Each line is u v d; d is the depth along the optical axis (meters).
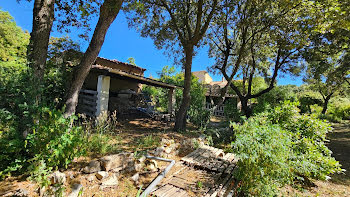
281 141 3.49
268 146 3.23
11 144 2.22
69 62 6.53
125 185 2.89
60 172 2.55
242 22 7.11
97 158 3.20
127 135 5.34
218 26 8.55
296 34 6.84
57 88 5.16
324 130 4.83
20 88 2.59
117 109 10.01
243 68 10.65
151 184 2.93
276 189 3.75
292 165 3.90
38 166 2.24
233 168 4.13
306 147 4.54
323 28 5.79
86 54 3.91
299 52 8.94
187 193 2.85
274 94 13.46
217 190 3.04
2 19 13.74
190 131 6.98
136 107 11.65
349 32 7.19
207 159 4.38
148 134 5.59
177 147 4.86
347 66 9.24
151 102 14.03
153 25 8.09
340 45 8.21
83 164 2.92
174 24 6.99
